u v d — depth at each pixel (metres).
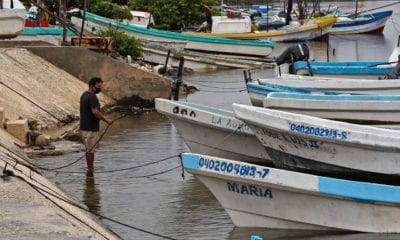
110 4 59.06
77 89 32.44
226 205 16.27
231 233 15.91
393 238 15.66
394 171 18.84
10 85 28.28
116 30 44.84
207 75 47.06
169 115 22.30
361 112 25.66
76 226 13.45
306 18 83.38
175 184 19.81
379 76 34.19
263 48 54.44
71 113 29.44
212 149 22.44
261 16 82.94
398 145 18.47
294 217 15.99
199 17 67.31
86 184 19.61
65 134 25.58
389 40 73.62
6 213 13.52
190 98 36.88
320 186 15.52
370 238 15.66
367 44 70.00
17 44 34.50
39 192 15.38
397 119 25.72
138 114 31.72
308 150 19.30
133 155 23.05
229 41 54.12
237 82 43.50
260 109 19.45
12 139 22.88
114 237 14.88
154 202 18.14
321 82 30.16
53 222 13.20
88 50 33.44
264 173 15.61
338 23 78.81
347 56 59.78
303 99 25.56
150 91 33.19
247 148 22.14
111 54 39.03
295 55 36.47
